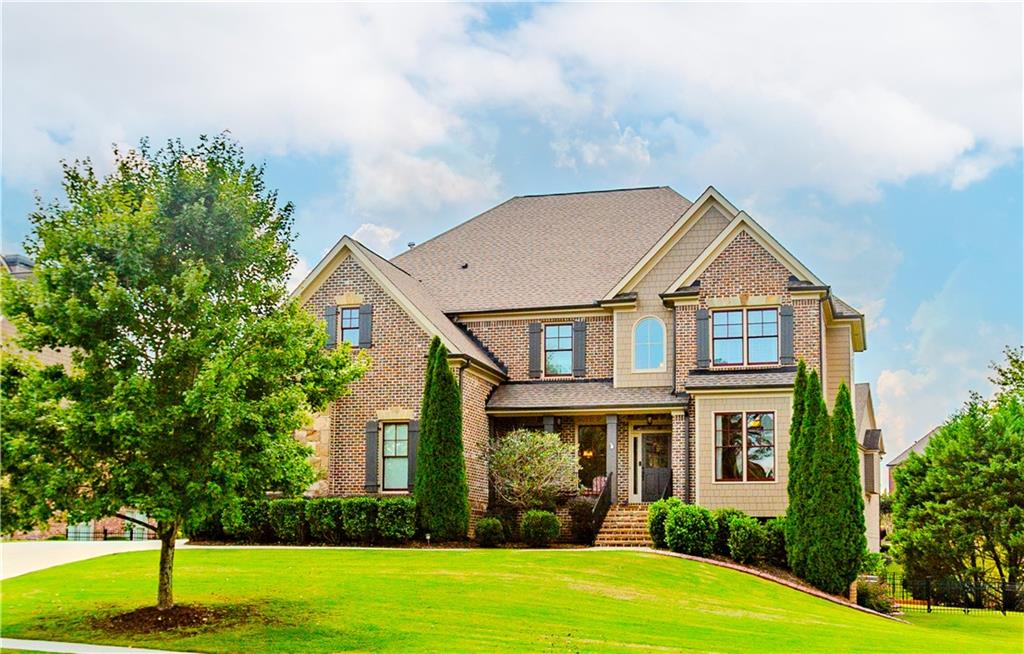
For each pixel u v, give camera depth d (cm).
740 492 3341
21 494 1842
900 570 4447
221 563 2648
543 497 3441
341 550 2989
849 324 3784
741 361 3497
